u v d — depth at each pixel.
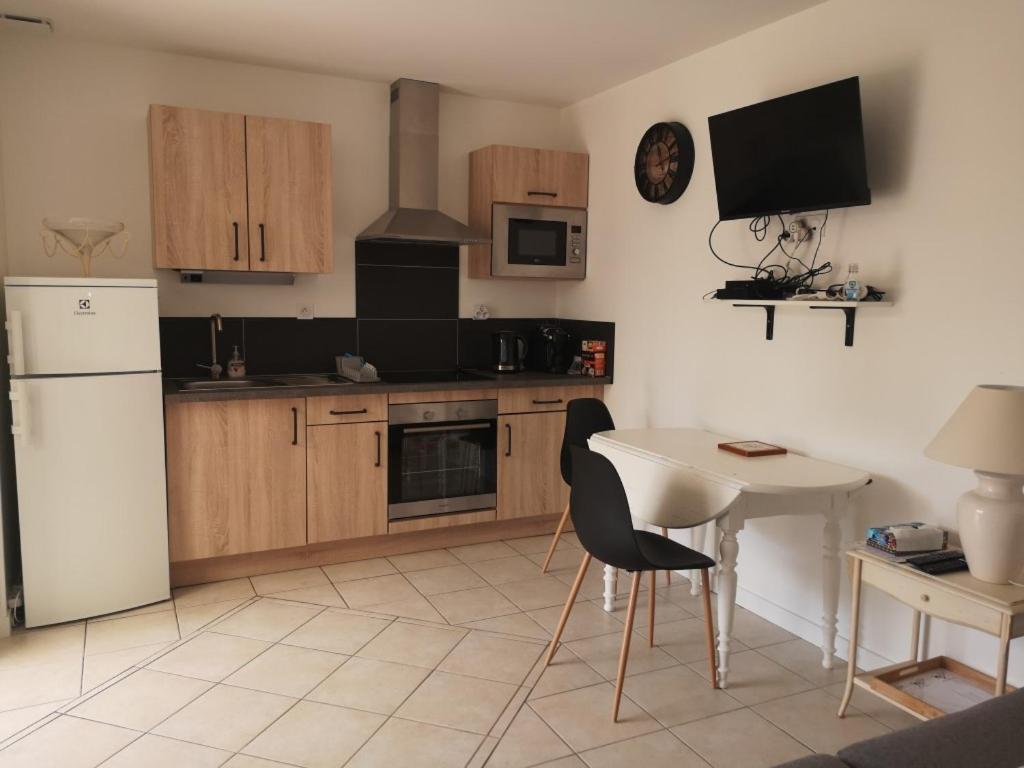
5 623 3.09
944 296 2.61
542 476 4.38
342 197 4.31
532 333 4.91
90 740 2.39
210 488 3.59
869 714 2.61
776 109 2.98
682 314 3.86
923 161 2.66
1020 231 2.38
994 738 1.46
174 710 2.57
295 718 2.54
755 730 2.51
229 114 3.67
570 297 4.84
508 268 4.43
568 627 3.27
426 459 4.09
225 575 3.74
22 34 3.55
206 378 4.04
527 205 4.44
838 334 3.00
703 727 2.52
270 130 3.76
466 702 2.65
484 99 4.62
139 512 3.33
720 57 3.56
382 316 4.49
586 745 2.41
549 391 4.35
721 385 3.62
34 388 3.05
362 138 4.32
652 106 4.02
